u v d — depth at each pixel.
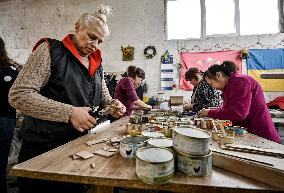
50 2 5.96
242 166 0.86
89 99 1.51
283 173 0.75
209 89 3.12
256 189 0.75
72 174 0.85
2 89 2.09
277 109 4.15
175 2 5.38
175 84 5.30
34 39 6.06
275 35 4.79
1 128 2.12
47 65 1.28
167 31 5.41
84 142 1.31
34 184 1.25
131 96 3.21
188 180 0.81
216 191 0.76
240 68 4.92
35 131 1.30
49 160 1.00
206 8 5.20
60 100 1.33
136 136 1.13
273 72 4.74
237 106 1.88
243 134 1.58
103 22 1.40
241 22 5.00
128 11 5.57
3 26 6.19
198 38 5.20
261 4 4.91
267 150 1.03
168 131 1.39
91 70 1.49
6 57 2.19
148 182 0.78
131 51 5.51
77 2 5.84
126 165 0.95
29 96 1.16
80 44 1.40
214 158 0.96
